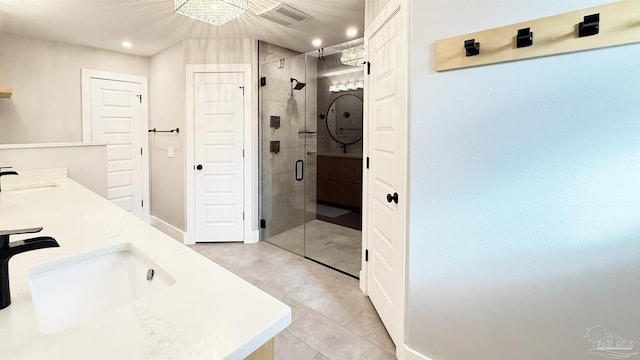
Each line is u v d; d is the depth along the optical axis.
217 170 3.74
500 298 1.40
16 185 2.53
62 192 2.28
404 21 1.63
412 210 1.62
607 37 1.11
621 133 1.12
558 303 1.27
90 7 2.71
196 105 3.65
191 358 0.56
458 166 1.46
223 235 3.81
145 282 1.03
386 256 2.03
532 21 1.24
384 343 1.94
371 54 2.28
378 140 2.16
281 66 3.85
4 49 3.37
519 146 1.31
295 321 2.17
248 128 3.71
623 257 1.14
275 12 2.82
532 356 1.33
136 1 2.59
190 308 0.72
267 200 3.94
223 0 2.04
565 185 1.23
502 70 1.32
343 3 2.63
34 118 3.58
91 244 1.15
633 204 1.12
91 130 3.96
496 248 1.39
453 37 1.43
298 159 3.99
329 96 3.83
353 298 2.50
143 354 0.57
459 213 1.48
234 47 3.63
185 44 3.60
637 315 1.13
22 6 2.68
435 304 1.58
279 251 3.56
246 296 0.78
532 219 1.30
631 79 1.09
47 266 1.00
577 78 1.17
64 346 0.59
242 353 0.60
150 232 1.31
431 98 1.53
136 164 4.37
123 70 4.18
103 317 0.68
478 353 1.47
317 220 3.80
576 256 1.22
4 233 0.79
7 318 0.70
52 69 3.67
